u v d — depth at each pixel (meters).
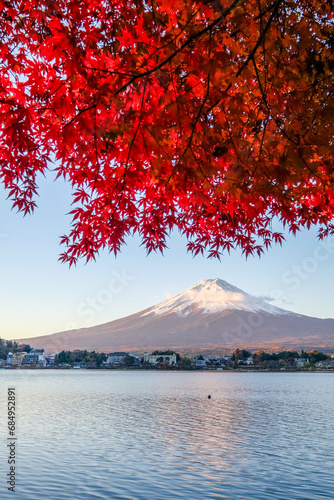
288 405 72.75
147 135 4.41
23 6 5.89
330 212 7.00
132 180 5.44
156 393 106.00
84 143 4.75
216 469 28.09
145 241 7.00
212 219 8.02
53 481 24.62
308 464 28.97
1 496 21.53
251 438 39.72
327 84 4.97
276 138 4.64
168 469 28.19
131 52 4.45
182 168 4.41
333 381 194.62
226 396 94.94
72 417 55.00
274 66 4.90
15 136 4.58
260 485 24.20
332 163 5.00
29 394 102.56
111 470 27.64
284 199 4.88
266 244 8.68
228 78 4.52
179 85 4.54
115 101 4.31
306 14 5.11
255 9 4.62
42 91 4.61
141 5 5.31
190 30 4.36
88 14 5.22
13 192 7.18
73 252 6.73
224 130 4.70
